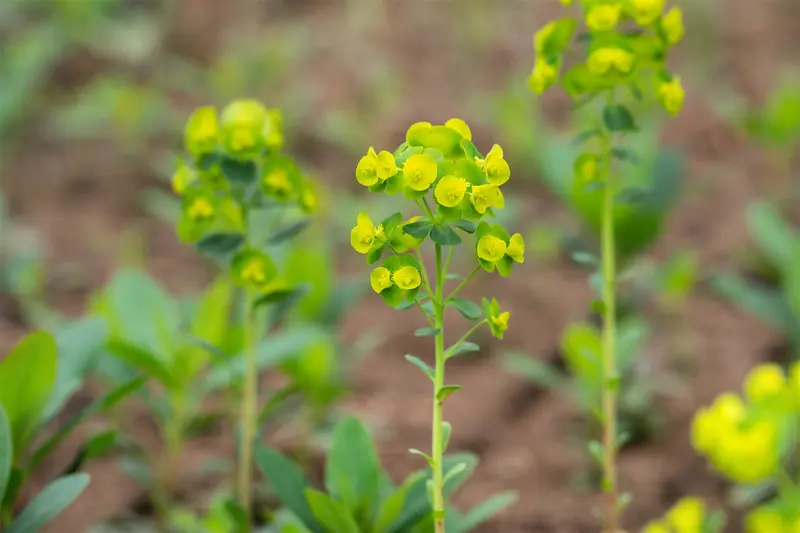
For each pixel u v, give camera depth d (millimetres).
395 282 2094
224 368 3869
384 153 2037
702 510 3762
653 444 4625
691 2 9812
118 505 4180
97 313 4078
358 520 2736
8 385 2918
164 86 8922
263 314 3941
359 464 2771
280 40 9516
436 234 2084
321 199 6496
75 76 8938
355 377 5199
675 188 4957
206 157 2979
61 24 9484
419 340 5559
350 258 6430
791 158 7492
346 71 9141
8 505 2877
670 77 2914
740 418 3404
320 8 10773
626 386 4641
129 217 7078
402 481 4410
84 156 7789
